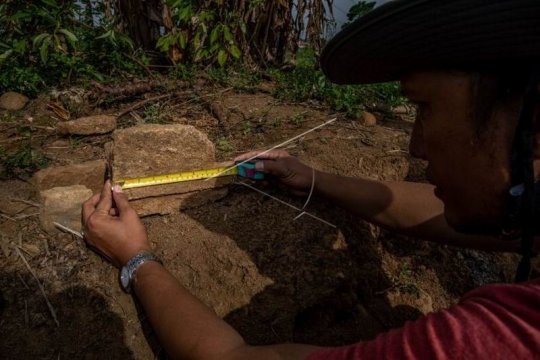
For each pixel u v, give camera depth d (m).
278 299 1.48
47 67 2.68
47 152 1.89
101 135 2.05
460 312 0.64
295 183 1.51
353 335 1.60
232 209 1.63
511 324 0.59
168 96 2.56
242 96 2.69
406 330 0.66
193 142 1.56
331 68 0.89
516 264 2.12
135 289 1.11
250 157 1.56
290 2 3.64
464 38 0.61
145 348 1.29
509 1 0.56
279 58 3.88
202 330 0.91
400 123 2.54
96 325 1.29
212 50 2.99
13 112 2.31
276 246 1.57
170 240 1.52
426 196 1.39
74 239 1.43
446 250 1.98
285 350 0.79
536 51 0.58
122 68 2.88
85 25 2.90
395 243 1.89
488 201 0.75
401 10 0.64
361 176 1.90
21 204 1.54
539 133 0.64
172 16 3.27
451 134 0.73
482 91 0.68
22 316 1.24
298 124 2.27
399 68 0.77
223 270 1.49
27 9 2.56
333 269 1.59
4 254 1.35
